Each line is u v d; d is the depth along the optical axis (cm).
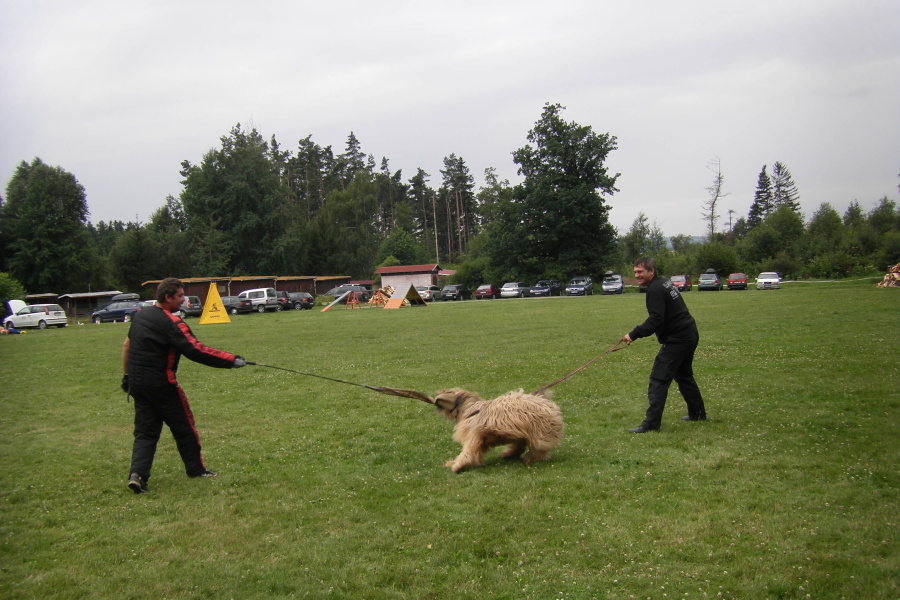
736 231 12975
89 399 1183
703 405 817
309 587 411
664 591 386
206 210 7806
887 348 1300
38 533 518
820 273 6312
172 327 630
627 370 1227
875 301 2730
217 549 479
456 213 12375
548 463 657
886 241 6481
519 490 574
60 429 927
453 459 696
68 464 736
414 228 11988
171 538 502
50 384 1381
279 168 8688
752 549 434
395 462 696
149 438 636
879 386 943
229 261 7700
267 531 511
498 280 7025
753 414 823
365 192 8906
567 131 6425
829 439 689
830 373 1069
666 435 740
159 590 415
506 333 2103
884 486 541
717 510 504
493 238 6988
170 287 651
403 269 8044
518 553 448
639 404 925
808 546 435
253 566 446
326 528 510
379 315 3522
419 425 873
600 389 1045
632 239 8294
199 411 1012
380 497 580
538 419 643
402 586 409
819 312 2281
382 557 452
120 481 664
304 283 7394
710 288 5347
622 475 602
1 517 559
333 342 2034
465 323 2638
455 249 12506
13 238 6419
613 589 391
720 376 1107
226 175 7831
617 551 442
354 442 788
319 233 8731
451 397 700
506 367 1344
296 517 537
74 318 5466
